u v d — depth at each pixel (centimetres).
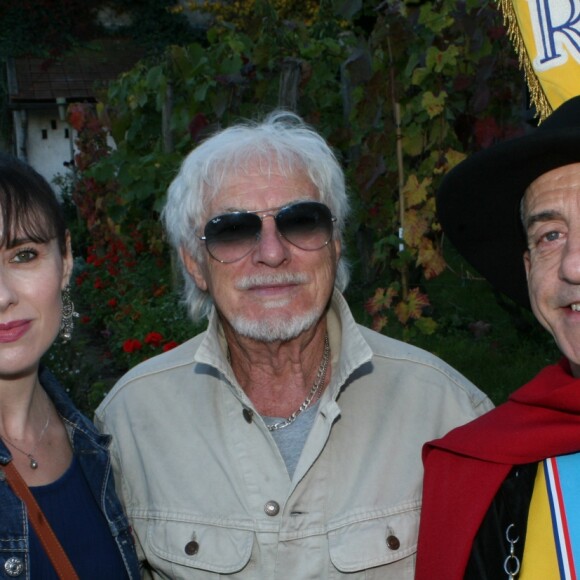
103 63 2131
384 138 530
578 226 191
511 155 197
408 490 238
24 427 210
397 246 538
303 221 237
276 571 232
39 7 2095
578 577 194
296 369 249
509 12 221
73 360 500
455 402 253
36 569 192
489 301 677
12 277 199
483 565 208
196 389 257
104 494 217
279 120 271
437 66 508
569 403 203
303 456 236
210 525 237
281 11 1656
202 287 259
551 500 202
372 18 616
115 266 896
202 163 244
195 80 715
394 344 265
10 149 2139
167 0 2216
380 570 231
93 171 900
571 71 209
